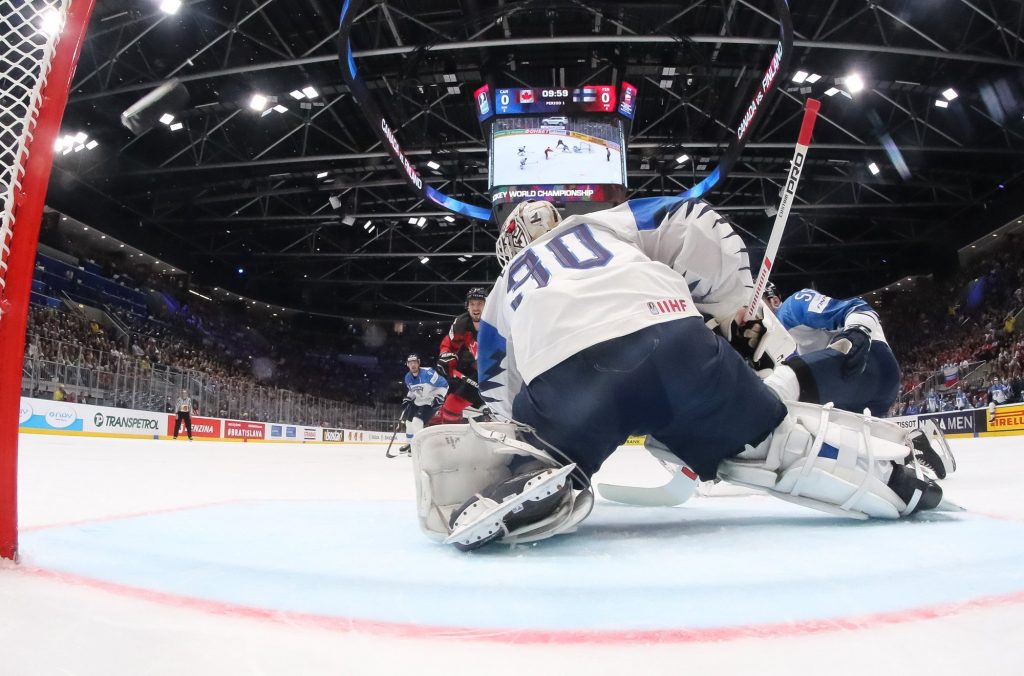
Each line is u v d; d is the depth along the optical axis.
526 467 1.61
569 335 1.62
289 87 16.59
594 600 0.99
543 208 2.03
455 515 1.51
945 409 19.78
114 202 21.50
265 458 8.12
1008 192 20.83
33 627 0.81
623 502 2.38
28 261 1.19
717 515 2.14
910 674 0.66
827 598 0.98
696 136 19.78
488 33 15.63
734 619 0.87
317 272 30.11
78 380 14.42
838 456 1.79
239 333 29.52
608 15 14.16
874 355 2.37
